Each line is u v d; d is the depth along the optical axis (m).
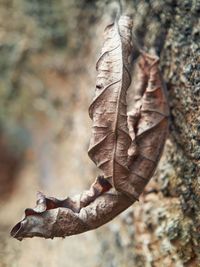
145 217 0.20
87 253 0.24
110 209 0.17
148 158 0.17
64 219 0.16
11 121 0.32
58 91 0.31
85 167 0.25
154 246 0.19
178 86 0.18
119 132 0.16
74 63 0.30
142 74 0.19
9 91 0.32
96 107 0.16
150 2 0.21
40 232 0.16
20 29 0.32
